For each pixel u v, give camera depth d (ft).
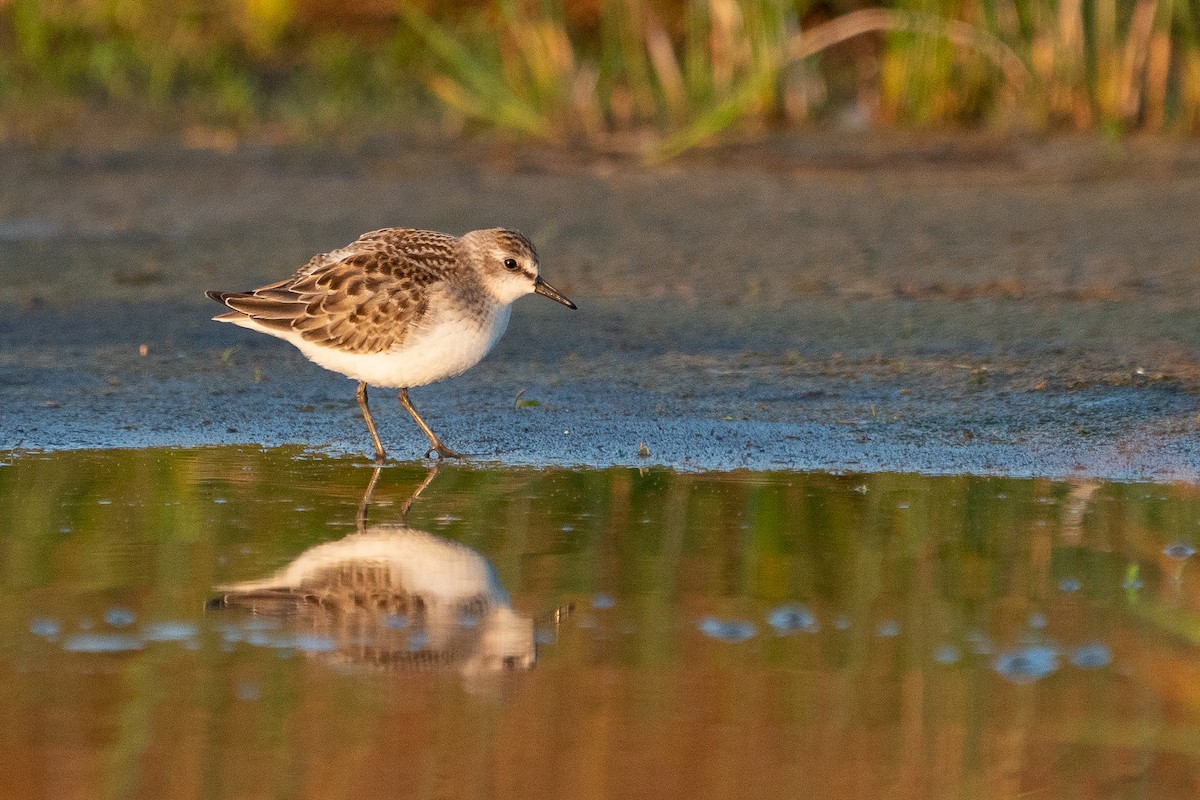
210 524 34.22
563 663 26.71
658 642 27.71
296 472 39.04
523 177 81.15
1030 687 25.88
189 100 97.60
